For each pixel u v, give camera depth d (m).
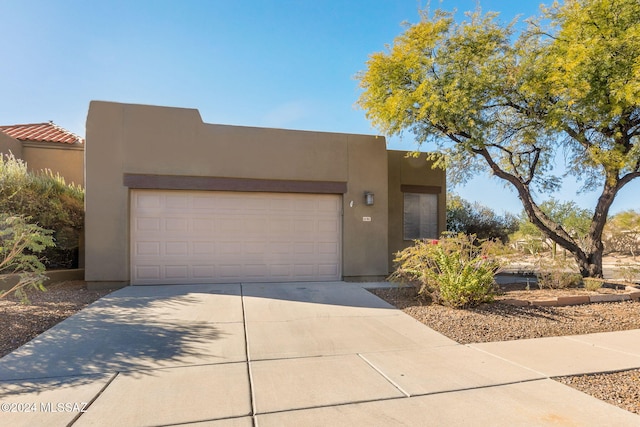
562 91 9.38
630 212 18.97
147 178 9.53
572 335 6.19
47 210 9.62
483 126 10.39
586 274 11.00
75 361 4.71
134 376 4.30
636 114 10.28
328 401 3.77
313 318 6.84
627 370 4.68
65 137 14.27
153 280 9.70
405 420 3.43
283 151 10.43
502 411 3.61
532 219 11.64
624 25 9.27
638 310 7.67
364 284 10.23
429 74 10.28
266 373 4.45
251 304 7.69
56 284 9.77
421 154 13.21
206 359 4.86
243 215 10.28
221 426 3.29
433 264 8.24
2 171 9.41
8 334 5.61
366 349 5.35
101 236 9.24
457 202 18.64
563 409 3.66
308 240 10.70
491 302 7.81
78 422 3.31
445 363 4.86
